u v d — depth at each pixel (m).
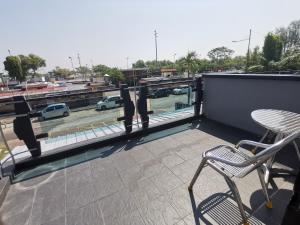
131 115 3.15
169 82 3.52
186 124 3.72
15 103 2.29
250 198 1.71
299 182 1.00
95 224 1.54
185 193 1.83
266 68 20.97
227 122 3.52
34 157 2.51
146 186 1.97
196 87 3.79
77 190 1.96
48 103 2.69
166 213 1.61
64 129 3.10
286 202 1.64
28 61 53.94
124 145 2.96
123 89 3.01
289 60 17.53
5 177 2.09
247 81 2.96
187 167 2.28
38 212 1.69
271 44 22.19
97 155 2.69
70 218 1.61
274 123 1.80
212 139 3.01
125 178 2.12
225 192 1.81
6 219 1.63
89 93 2.91
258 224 1.45
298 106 2.36
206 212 1.59
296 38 40.62
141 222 1.54
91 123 3.30
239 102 3.19
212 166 1.61
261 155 1.23
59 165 2.47
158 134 3.32
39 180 2.17
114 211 1.66
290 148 2.52
